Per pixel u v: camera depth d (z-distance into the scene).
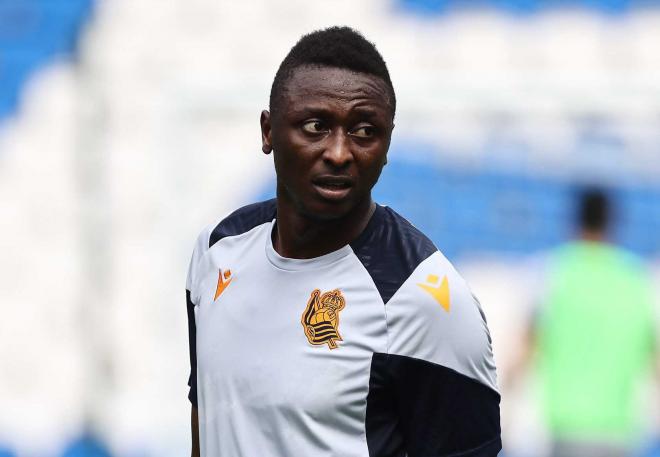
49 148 38.31
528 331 19.20
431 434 8.01
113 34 38.94
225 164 35.94
